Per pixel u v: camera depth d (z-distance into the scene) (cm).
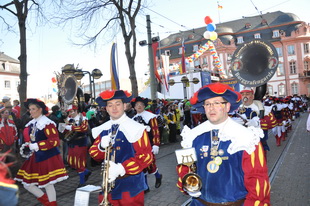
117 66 866
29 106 396
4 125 561
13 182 109
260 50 428
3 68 4331
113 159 256
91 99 990
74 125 525
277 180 530
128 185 257
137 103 498
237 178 189
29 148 389
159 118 960
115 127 276
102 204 232
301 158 700
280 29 4878
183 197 455
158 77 1142
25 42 720
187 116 1188
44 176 383
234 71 454
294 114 1808
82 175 524
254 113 466
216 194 191
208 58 4894
